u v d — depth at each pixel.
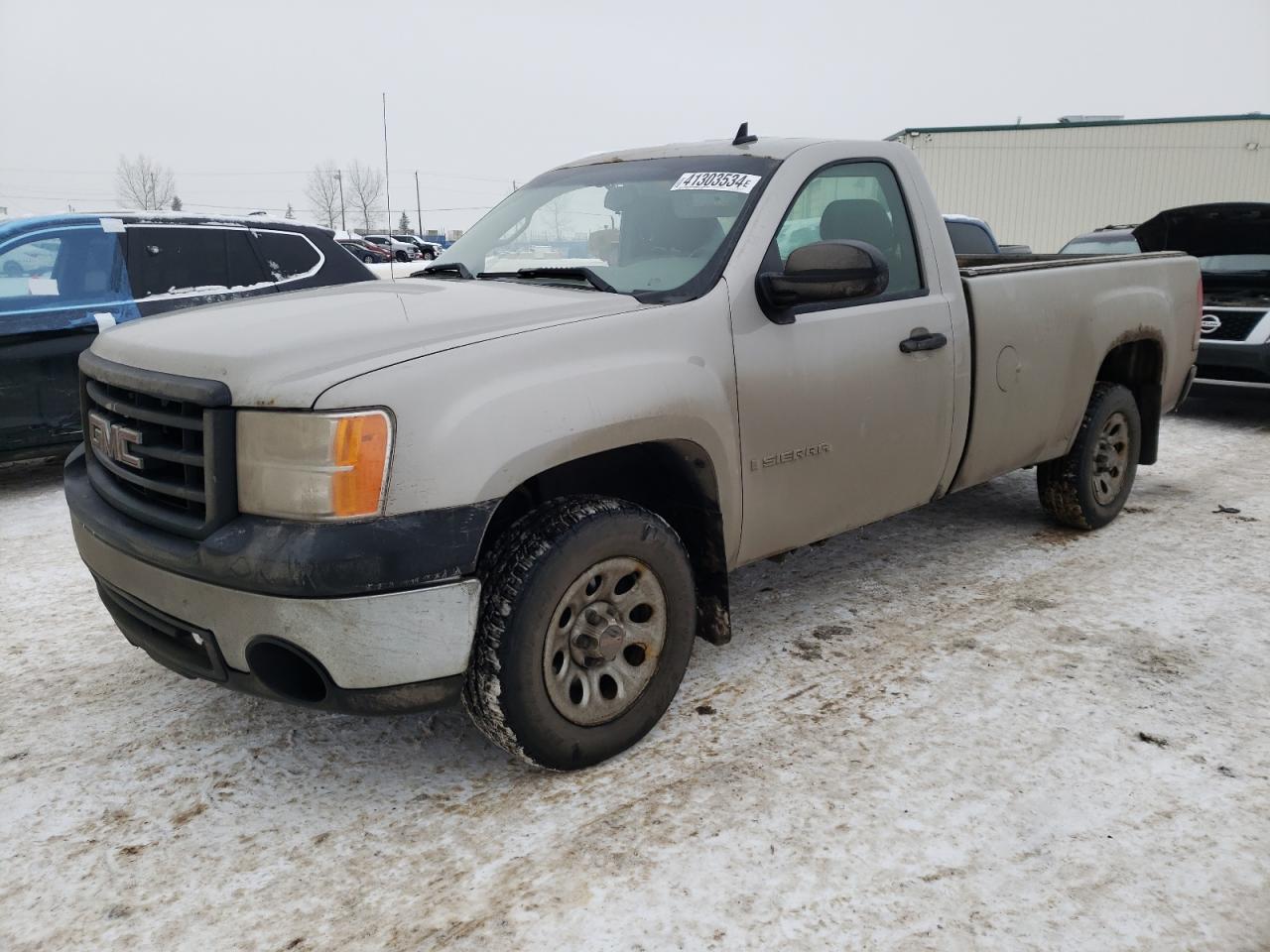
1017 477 6.29
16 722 3.23
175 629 2.64
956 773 2.81
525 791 2.76
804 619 3.96
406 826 2.61
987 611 4.02
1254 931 2.17
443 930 2.22
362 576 2.31
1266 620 3.90
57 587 4.55
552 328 2.70
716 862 2.43
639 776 2.82
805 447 3.30
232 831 2.61
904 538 5.00
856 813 2.62
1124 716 3.13
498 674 2.54
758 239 3.22
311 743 3.07
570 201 3.70
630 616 2.90
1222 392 7.86
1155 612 3.99
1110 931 2.18
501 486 2.47
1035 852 2.45
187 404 2.50
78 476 3.14
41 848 2.55
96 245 6.63
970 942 2.15
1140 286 4.94
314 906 2.31
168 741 3.10
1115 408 4.89
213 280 7.18
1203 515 5.39
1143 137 30.56
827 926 2.20
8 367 6.12
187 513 2.56
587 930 2.21
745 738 3.03
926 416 3.74
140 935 2.22
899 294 3.69
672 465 3.02
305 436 2.32
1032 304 4.21
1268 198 29.81
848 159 3.66
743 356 3.08
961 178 32.16
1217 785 2.73
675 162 3.69
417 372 2.42
